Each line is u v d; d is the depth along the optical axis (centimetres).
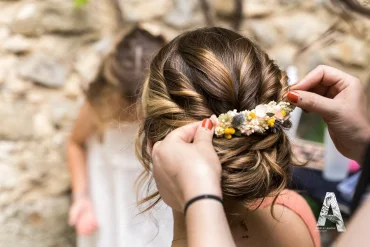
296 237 96
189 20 269
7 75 264
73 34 267
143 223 173
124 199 179
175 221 95
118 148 180
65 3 266
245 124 89
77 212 193
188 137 86
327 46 264
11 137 257
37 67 264
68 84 264
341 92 108
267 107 91
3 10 273
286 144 95
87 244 193
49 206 254
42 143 259
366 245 66
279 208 98
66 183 257
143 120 103
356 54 263
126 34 179
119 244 180
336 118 105
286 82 102
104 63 179
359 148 107
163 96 95
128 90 171
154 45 174
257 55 98
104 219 189
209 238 71
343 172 160
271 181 92
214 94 91
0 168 254
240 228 93
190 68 94
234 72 93
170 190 81
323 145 176
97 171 188
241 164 88
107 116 180
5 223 249
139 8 269
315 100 102
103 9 267
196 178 75
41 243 252
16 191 253
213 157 79
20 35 268
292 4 272
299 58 268
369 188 75
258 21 273
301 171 149
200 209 73
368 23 256
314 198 145
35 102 262
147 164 101
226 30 103
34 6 268
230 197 89
